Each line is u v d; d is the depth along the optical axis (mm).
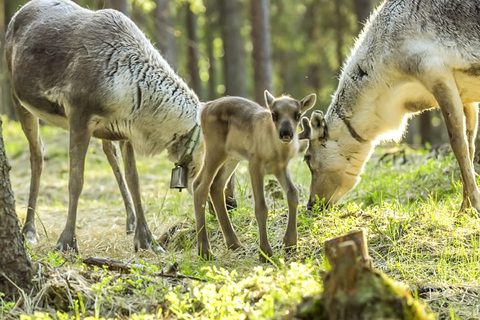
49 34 12578
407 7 12180
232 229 11141
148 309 8156
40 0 13461
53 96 12281
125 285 8672
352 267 6395
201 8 35875
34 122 13609
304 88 51312
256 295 8164
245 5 48375
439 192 13938
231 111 10422
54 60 12320
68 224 11852
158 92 11977
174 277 9078
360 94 12703
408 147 21344
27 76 12656
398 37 12156
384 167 17578
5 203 8453
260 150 9961
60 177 22391
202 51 52875
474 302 8641
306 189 15867
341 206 13094
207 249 10797
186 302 8148
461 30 11844
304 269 8383
